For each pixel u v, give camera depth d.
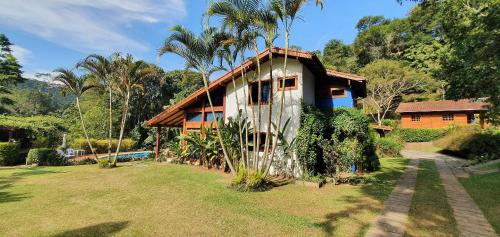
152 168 14.69
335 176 11.04
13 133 24.17
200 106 16.69
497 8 9.84
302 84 12.52
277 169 12.41
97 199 8.38
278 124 10.10
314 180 10.38
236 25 9.59
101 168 15.55
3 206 7.66
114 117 33.19
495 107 11.45
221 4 9.21
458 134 23.02
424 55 40.31
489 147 17.56
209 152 14.15
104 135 32.41
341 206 7.57
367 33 50.00
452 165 16.19
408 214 6.77
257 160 10.23
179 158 17.00
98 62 16.00
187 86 36.12
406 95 40.53
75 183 10.94
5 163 18.17
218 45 10.30
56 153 18.95
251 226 6.04
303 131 11.78
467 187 9.72
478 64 10.37
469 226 5.90
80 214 6.91
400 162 18.03
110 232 5.71
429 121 34.22
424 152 25.77
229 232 5.70
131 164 17.33
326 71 13.49
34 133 25.61
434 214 6.74
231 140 12.91
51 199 8.42
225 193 9.04
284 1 9.16
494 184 9.82
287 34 9.78
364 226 5.99
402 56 46.09
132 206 7.61
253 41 10.05
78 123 33.06
